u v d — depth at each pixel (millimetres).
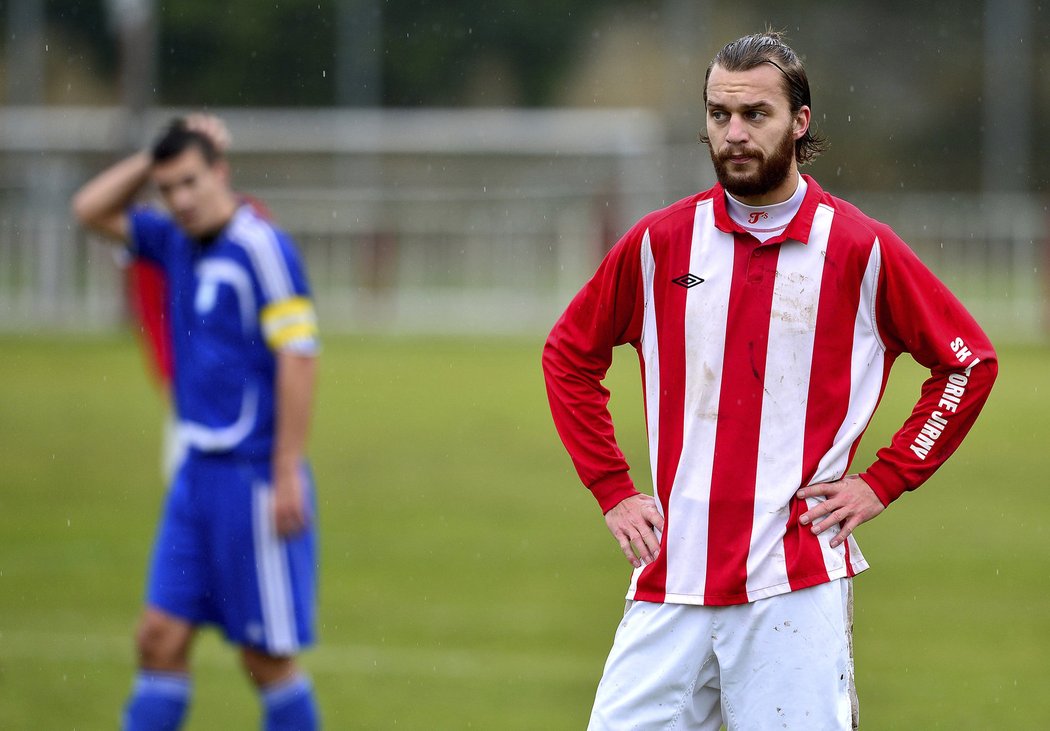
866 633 28438
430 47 160500
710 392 14750
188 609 19547
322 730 20953
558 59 162250
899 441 14750
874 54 159875
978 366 14641
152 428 57938
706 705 15109
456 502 43312
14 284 102500
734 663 14672
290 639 19547
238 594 19469
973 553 36219
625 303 15297
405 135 140125
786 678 14508
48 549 36094
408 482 46781
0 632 28078
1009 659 26406
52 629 28312
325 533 38500
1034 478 47688
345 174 139625
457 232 107250
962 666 25906
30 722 22156
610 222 112375
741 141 14359
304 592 19766
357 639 27625
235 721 22672
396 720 22344
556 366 15672
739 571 14578
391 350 88500
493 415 62562
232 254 19844
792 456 14648
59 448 52781
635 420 58375
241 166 139375
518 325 106375
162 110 153625
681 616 14828
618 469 15398
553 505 42938
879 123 159375
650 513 15094
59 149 130000
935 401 14719
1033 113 155375
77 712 22750
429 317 106250
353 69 154375
